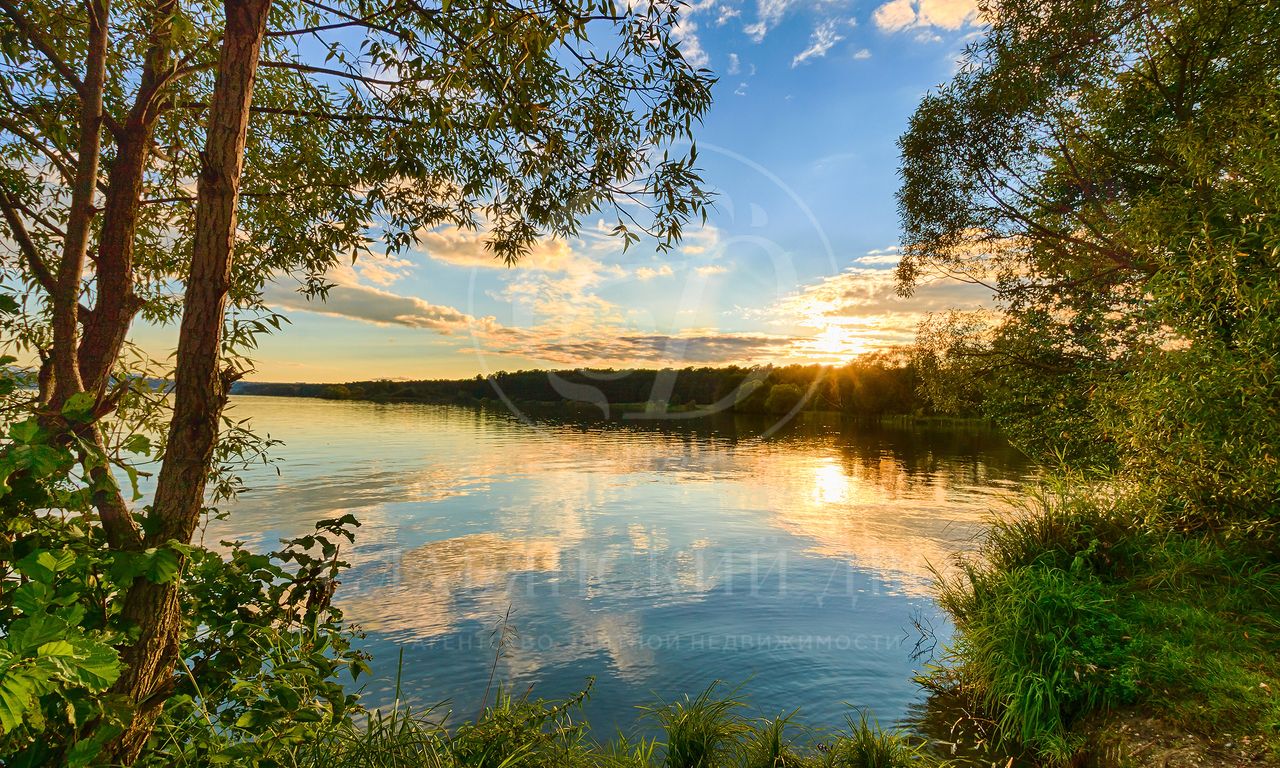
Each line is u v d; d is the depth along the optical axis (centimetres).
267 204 476
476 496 1980
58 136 345
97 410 242
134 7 370
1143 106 999
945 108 1261
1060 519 707
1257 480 493
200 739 212
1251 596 532
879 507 1698
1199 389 504
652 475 2484
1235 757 366
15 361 176
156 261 479
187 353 204
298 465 2812
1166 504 612
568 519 1608
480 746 310
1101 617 530
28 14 351
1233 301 499
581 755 350
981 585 656
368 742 272
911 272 1388
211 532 1397
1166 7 906
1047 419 1088
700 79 340
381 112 446
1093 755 417
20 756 158
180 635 234
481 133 414
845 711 550
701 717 415
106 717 167
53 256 410
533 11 285
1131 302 970
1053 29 1076
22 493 180
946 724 517
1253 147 523
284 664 231
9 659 120
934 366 1333
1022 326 1159
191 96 450
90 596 193
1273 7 813
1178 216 601
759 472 2558
